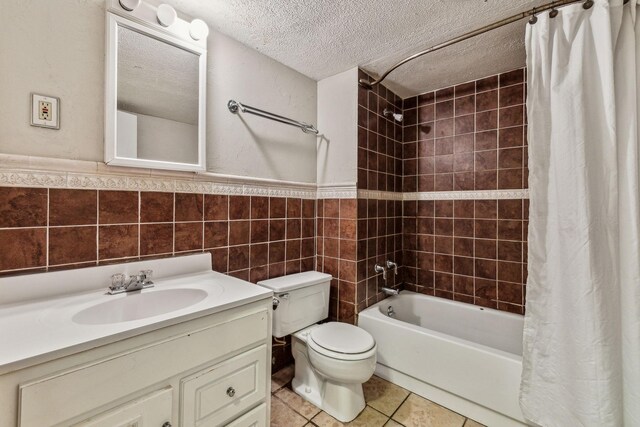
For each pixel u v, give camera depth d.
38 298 1.00
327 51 1.77
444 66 1.95
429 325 2.26
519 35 1.58
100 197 1.15
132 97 1.21
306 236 2.09
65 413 0.69
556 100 1.30
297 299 1.75
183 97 1.37
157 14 1.25
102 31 1.15
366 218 2.06
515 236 1.99
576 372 1.21
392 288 2.26
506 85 2.02
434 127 2.34
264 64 1.80
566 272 1.25
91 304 1.00
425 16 1.44
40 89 1.01
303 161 2.06
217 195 1.55
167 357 0.87
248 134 1.70
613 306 1.18
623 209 1.18
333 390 1.53
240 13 1.42
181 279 1.32
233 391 1.04
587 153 1.23
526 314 1.37
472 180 2.16
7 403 0.62
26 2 0.99
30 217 1.00
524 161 1.95
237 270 1.64
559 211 1.28
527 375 1.34
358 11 1.40
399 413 1.56
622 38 1.21
